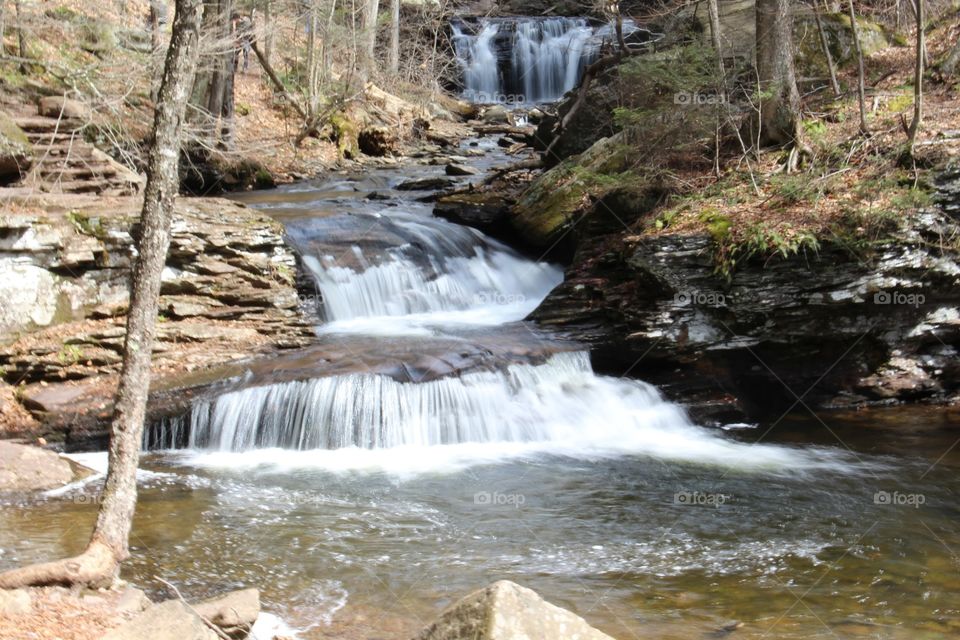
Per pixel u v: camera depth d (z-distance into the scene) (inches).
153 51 701.3
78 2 847.1
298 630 216.8
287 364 416.5
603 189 548.4
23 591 189.5
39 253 419.5
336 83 1048.2
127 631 169.8
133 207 470.6
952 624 225.1
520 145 1051.9
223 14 746.2
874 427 424.2
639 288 462.9
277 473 349.4
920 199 435.2
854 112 531.2
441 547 276.4
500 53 1398.9
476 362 422.0
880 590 246.8
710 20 543.8
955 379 463.8
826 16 616.4
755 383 457.7
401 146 1044.5
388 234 579.2
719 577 255.9
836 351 454.0
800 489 338.6
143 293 206.8
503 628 140.9
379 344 451.5
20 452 331.0
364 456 375.2
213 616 201.6
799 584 251.1
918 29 455.8
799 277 435.8
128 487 210.4
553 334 476.1
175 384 391.2
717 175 512.7
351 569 256.5
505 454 382.9
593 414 423.2
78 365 400.8
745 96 550.9
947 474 355.6
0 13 691.4
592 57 1314.0
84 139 638.5
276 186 810.8
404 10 1344.7
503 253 601.0
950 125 480.1
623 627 222.1
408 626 220.7
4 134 530.3
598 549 277.1
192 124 730.2
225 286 474.9
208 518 294.5
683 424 432.8
